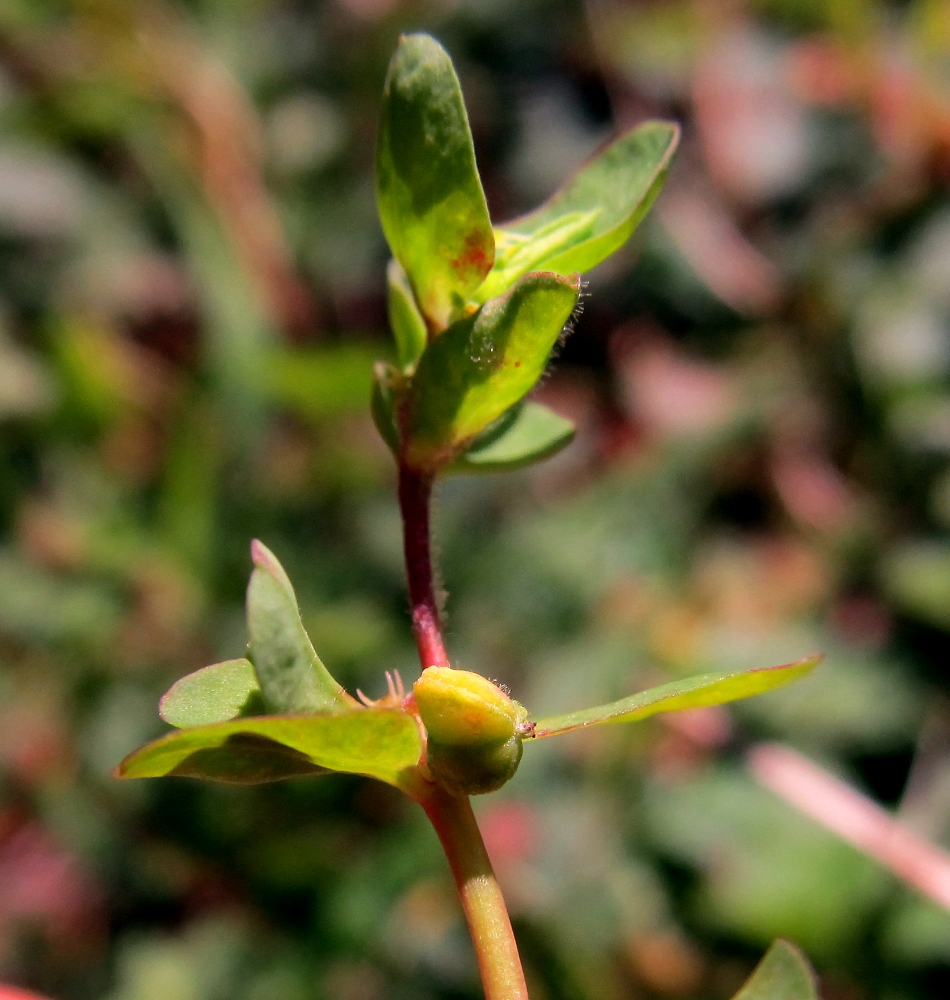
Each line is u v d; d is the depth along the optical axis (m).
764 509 0.11
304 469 0.11
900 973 0.08
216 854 0.09
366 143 0.12
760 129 0.12
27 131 0.12
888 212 0.12
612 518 0.11
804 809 0.08
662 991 0.09
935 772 0.09
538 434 0.05
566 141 0.13
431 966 0.09
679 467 0.11
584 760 0.09
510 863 0.09
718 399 0.11
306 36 0.13
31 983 0.09
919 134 0.12
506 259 0.05
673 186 0.12
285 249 0.12
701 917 0.09
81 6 0.12
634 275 0.12
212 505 0.10
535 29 0.13
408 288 0.05
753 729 0.09
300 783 0.09
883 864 0.08
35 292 0.12
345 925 0.09
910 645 0.10
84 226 0.12
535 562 0.10
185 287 0.12
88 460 0.11
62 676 0.10
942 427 0.11
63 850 0.10
